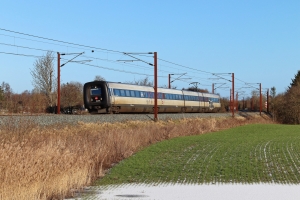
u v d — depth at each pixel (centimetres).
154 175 1747
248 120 6856
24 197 1173
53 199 1296
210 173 1759
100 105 4131
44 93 6512
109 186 1528
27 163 1254
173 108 5694
